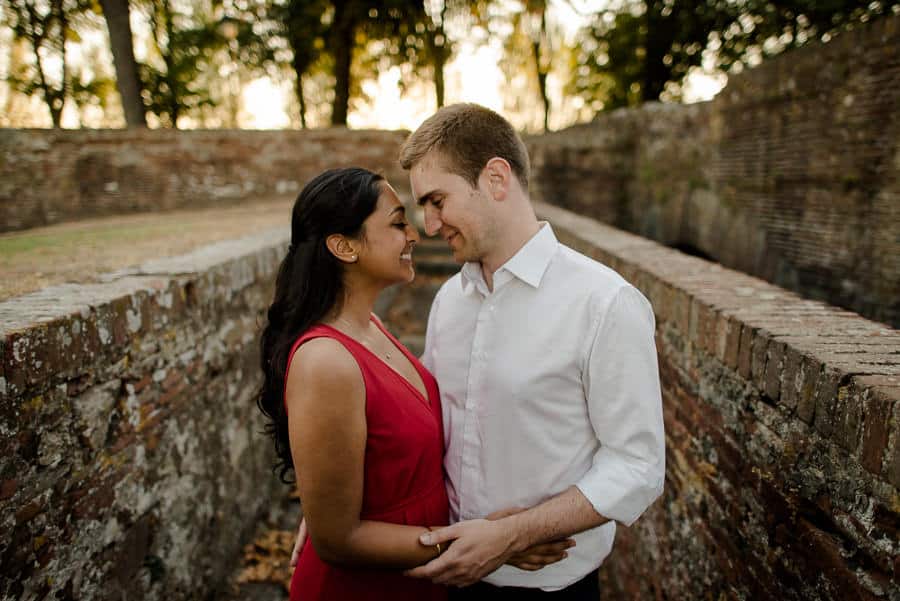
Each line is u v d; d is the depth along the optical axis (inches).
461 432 62.9
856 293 240.1
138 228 247.4
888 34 219.0
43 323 66.3
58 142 406.0
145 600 90.1
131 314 87.0
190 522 107.0
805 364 56.9
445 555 51.5
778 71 284.4
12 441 61.1
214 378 121.2
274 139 422.0
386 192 57.2
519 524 51.9
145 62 676.7
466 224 56.5
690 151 372.8
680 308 92.7
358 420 50.7
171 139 417.1
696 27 629.6
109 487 80.3
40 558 65.7
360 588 58.3
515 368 57.2
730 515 74.0
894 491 44.1
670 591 95.1
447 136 55.7
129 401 86.0
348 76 601.9
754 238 308.5
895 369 51.9
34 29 644.1
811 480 56.0
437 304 69.4
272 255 166.2
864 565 47.7
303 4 561.3
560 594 61.4
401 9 567.8
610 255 136.9
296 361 50.9
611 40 696.4
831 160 250.7
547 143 473.4
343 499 50.8
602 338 53.2
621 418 53.2
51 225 381.4
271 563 129.7
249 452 142.1
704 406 83.6
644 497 53.0
